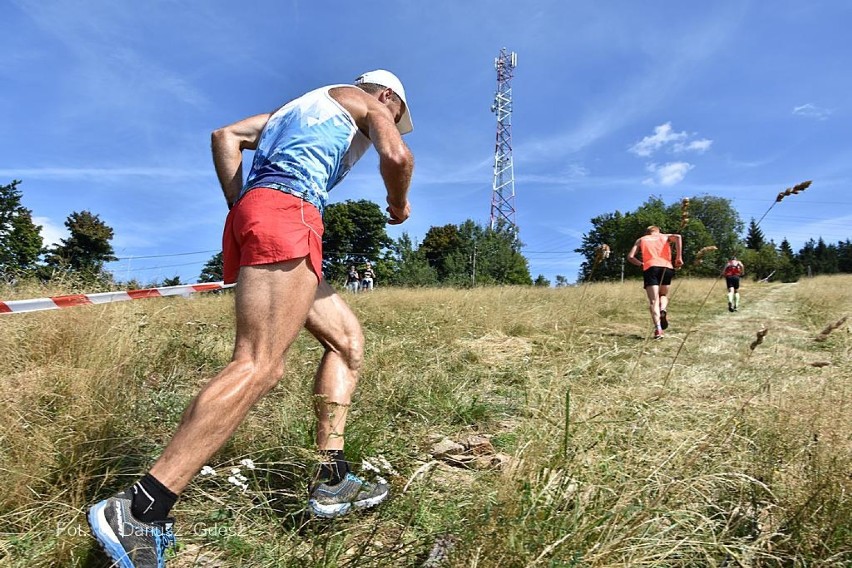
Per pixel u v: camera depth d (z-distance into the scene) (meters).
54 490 2.02
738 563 1.79
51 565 1.68
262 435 2.67
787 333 7.84
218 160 2.22
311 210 1.92
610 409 2.55
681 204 2.97
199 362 4.20
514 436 3.04
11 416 2.34
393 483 2.35
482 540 1.64
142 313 5.15
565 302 9.86
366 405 3.23
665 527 1.84
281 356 1.83
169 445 1.66
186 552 1.87
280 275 1.82
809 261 89.62
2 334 3.63
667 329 8.40
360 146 2.20
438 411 3.46
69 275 5.58
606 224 69.62
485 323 7.01
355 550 1.86
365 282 23.03
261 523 2.04
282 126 2.06
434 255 62.34
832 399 2.52
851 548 1.80
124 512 1.58
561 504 1.86
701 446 2.28
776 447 2.33
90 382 2.86
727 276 12.68
